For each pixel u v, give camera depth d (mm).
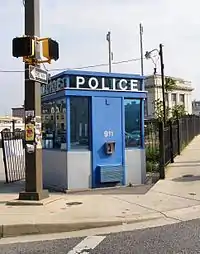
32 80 9422
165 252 5949
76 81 11258
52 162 11977
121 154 11898
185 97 78312
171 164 15688
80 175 11312
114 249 6203
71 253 6086
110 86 11758
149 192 10672
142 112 12367
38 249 6348
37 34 9586
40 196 9500
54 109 12062
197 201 9555
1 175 15938
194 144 25156
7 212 8422
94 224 7617
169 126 16172
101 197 10055
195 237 6738
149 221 7977
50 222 7504
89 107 11508
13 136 16594
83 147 11453
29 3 9531
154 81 65562
